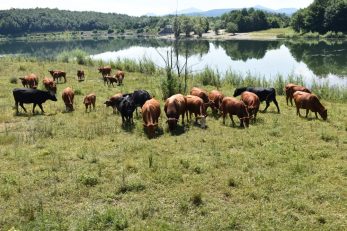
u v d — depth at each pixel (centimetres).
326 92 2364
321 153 1213
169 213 878
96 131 1460
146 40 12212
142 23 19688
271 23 14125
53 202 931
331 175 1056
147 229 807
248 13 14738
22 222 841
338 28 10150
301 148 1272
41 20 19750
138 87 2483
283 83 2528
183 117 1574
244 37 11619
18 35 17538
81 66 3609
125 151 1260
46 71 3200
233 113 1534
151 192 973
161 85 2109
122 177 1052
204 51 7025
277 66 4816
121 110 1570
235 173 1076
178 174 1056
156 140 1369
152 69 3312
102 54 6912
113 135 1434
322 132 1406
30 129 1496
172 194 960
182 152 1251
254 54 6431
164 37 12531
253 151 1241
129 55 6384
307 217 855
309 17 10644
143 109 1473
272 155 1197
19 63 3631
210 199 938
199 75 2836
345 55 5894
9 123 1600
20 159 1185
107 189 991
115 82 2672
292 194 954
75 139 1384
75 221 838
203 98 1733
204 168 1097
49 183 1022
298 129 1499
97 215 854
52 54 6862
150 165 1121
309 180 1020
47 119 1658
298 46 7862
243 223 834
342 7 9931
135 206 908
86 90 2370
